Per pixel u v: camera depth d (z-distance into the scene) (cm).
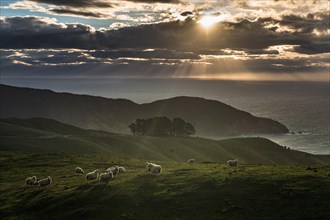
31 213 3878
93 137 16338
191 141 17412
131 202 3684
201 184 3941
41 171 6881
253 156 16888
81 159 8469
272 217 3062
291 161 17400
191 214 3294
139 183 4216
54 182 5403
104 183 4441
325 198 3341
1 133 17688
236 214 3183
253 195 3541
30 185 5338
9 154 9862
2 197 4691
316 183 3750
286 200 3359
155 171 4656
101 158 8762
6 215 3928
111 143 15625
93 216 3512
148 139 16825
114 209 3591
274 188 3666
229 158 15775
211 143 17612
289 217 3034
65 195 4159
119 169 5350
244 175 4172
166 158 14412
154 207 3528
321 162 18362
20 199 4438
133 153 14738
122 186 4169
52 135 18150
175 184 4044
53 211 3797
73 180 5425
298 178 3959
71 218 3556
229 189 3734
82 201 3881
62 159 8475
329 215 2995
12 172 6956
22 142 14012
